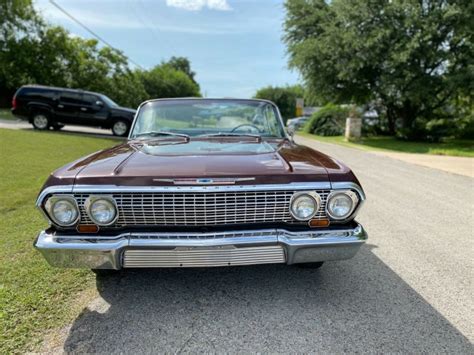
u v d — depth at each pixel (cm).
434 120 1967
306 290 299
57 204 236
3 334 234
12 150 855
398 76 1666
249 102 402
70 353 220
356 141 1895
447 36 1625
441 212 541
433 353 225
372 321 257
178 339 235
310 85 2045
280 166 257
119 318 256
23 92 1327
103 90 2592
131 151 300
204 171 242
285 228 247
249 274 325
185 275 321
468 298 292
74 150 925
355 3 1670
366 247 397
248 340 235
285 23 2162
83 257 238
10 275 307
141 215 238
